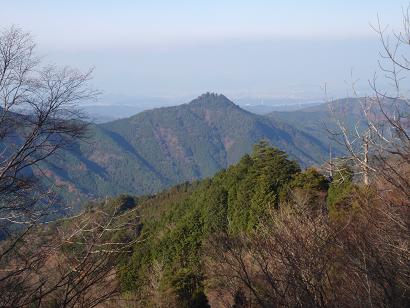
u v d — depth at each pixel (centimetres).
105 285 503
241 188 2258
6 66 545
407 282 362
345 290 373
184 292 1252
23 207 520
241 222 2088
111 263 478
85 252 477
